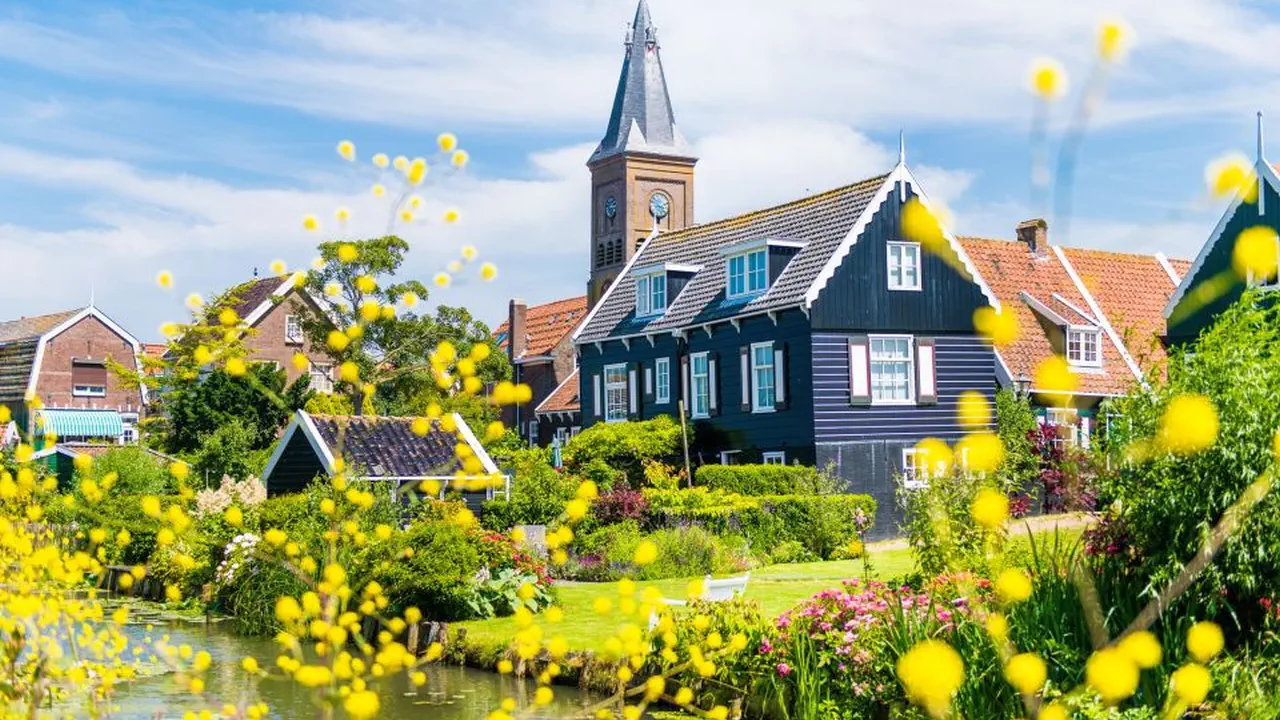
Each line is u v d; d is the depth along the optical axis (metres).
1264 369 9.88
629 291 39.97
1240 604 9.74
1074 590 9.66
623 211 78.88
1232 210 28.11
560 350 58.53
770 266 32.59
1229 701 8.66
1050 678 9.09
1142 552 10.12
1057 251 39.56
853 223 31.53
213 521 22.33
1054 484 15.91
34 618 7.23
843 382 30.98
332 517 6.46
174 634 18.20
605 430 34.91
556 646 5.92
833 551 25.89
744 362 33.22
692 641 12.21
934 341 32.09
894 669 10.34
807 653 11.49
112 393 58.41
